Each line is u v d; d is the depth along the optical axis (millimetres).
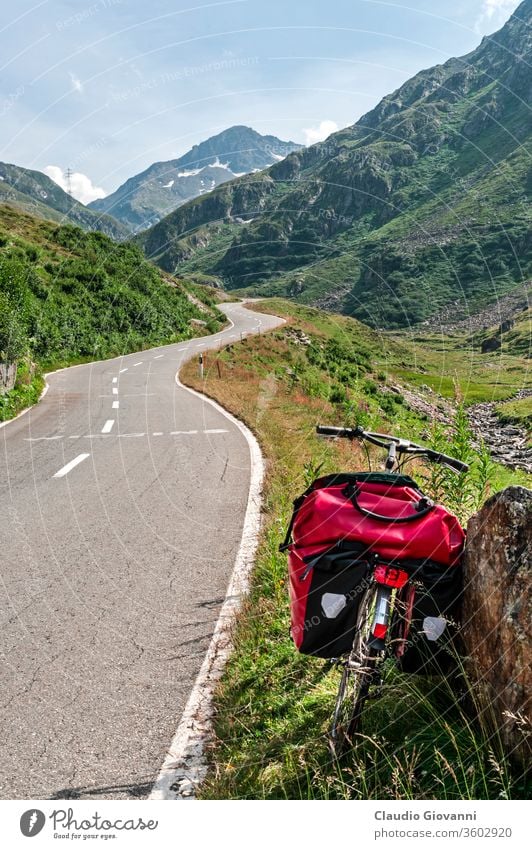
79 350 36219
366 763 2670
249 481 8930
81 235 61438
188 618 4508
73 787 2777
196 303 55281
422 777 2559
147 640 4180
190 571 5453
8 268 23703
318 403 18609
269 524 6469
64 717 3318
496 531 2600
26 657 3963
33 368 23594
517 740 2387
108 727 3229
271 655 3822
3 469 10031
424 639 2652
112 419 15633
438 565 2605
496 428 25719
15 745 3088
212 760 2947
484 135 176375
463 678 2889
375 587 2553
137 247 57188
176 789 2738
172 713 3348
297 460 9688
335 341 45719
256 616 4352
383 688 2998
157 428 14117
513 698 2402
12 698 3494
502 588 2504
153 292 49469
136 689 3580
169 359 34844
